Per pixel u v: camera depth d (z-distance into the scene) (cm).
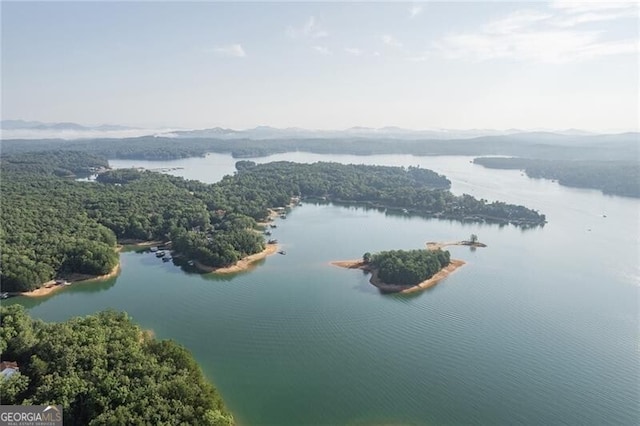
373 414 12644
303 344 16450
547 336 17475
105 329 13500
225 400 13012
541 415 12838
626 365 15450
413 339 16988
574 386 14225
